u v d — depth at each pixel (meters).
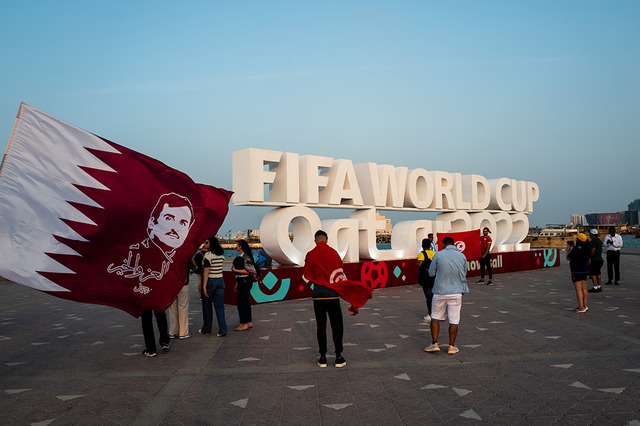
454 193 17.95
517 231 20.84
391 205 15.63
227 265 23.77
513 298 12.10
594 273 12.90
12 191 5.16
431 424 4.23
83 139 5.74
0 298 14.98
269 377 5.79
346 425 4.27
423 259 9.16
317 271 6.29
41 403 4.98
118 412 4.70
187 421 4.44
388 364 6.25
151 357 6.93
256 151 12.25
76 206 5.55
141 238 6.05
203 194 6.99
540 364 6.06
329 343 7.56
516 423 4.20
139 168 6.19
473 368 5.96
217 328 9.08
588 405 4.57
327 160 13.81
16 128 5.27
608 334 7.71
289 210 12.77
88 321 10.34
